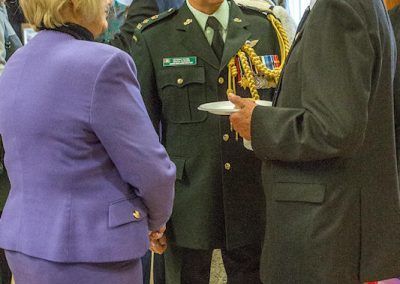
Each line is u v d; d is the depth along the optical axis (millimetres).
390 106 1442
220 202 1897
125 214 1309
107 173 1306
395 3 1999
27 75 1312
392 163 1456
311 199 1395
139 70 1903
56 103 1254
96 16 1364
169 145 1915
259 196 1918
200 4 1890
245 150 1884
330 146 1310
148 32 1917
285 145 1384
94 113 1232
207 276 2111
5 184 2438
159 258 2471
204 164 1878
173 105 1881
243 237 1910
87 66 1244
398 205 1475
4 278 2660
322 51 1331
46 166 1278
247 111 1466
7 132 1337
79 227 1264
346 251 1402
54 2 1302
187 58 1869
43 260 1275
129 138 1267
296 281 1430
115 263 1304
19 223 1319
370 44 1309
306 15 1480
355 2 1314
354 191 1398
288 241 1439
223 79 1869
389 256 1446
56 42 1318
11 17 2889
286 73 1455
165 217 1436
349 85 1296
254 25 1944
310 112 1337
